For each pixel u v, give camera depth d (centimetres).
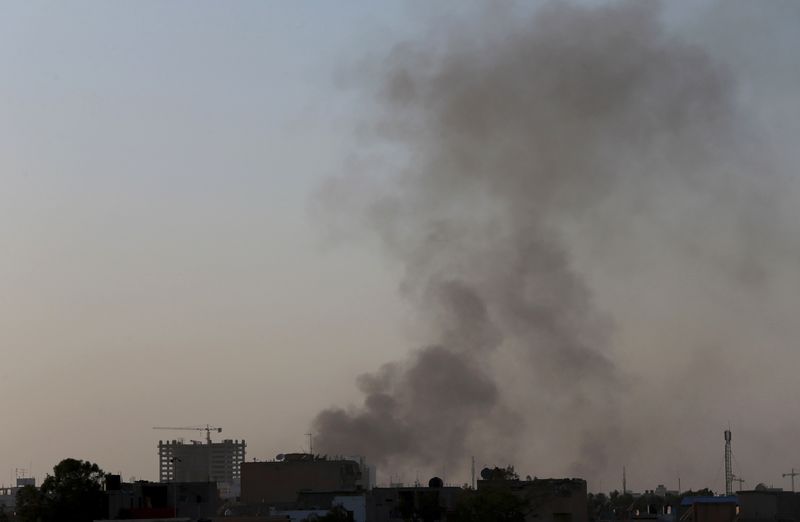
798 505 15125
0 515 14625
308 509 15575
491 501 14675
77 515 13400
